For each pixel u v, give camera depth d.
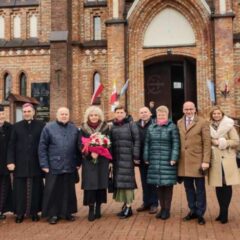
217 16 22.09
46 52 24.48
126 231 8.51
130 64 22.86
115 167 9.88
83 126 9.82
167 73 24.30
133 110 22.69
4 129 9.95
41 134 9.71
